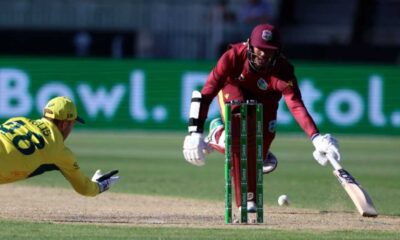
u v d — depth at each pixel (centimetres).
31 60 8119
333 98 8231
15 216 3222
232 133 3180
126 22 9975
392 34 10488
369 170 5709
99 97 8244
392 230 2978
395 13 10656
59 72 8181
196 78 8225
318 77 8219
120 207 3638
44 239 2606
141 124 8262
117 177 3195
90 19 10000
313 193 4388
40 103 8138
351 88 8244
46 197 3950
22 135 2938
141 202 3856
